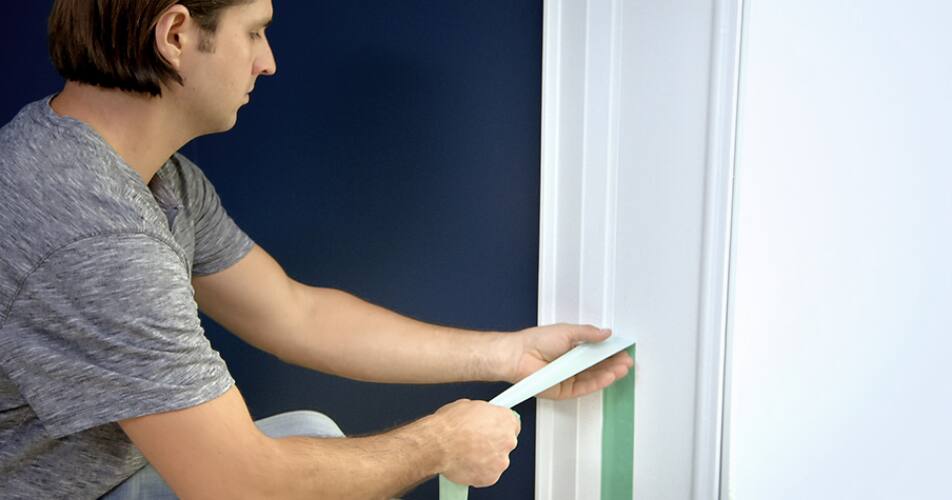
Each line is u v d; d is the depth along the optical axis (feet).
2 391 3.63
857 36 4.53
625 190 4.62
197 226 4.49
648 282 4.62
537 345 4.85
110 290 3.32
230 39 3.62
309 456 3.67
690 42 4.25
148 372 3.38
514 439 4.20
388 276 5.59
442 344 4.91
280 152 5.78
